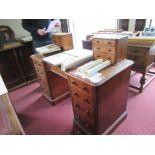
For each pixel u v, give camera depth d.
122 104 1.53
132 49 1.94
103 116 1.31
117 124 1.57
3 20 2.44
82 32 3.09
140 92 2.11
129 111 1.79
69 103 2.05
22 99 2.26
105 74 1.17
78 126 1.57
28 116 1.89
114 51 1.23
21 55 2.50
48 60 1.57
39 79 2.08
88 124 1.40
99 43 1.31
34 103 2.14
